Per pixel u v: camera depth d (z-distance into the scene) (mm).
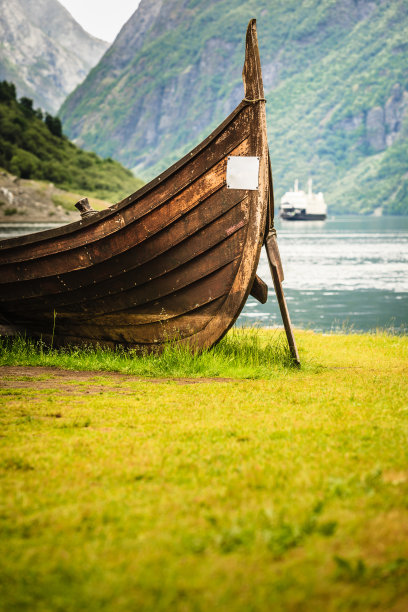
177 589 3117
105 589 3131
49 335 12422
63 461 5051
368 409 6902
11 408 6988
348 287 38344
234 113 10250
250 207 10367
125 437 5777
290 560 3391
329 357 12562
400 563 3297
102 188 184125
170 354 10719
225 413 6766
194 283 10867
